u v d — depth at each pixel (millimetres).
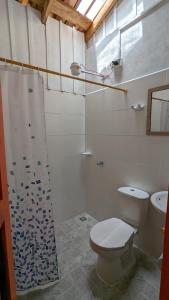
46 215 1337
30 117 1206
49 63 1966
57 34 1998
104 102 2072
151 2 1463
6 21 1621
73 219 2441
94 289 1356
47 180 1316
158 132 1513
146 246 1743
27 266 1278
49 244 1370
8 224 656
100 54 2061
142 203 1551
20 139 1182
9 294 610
